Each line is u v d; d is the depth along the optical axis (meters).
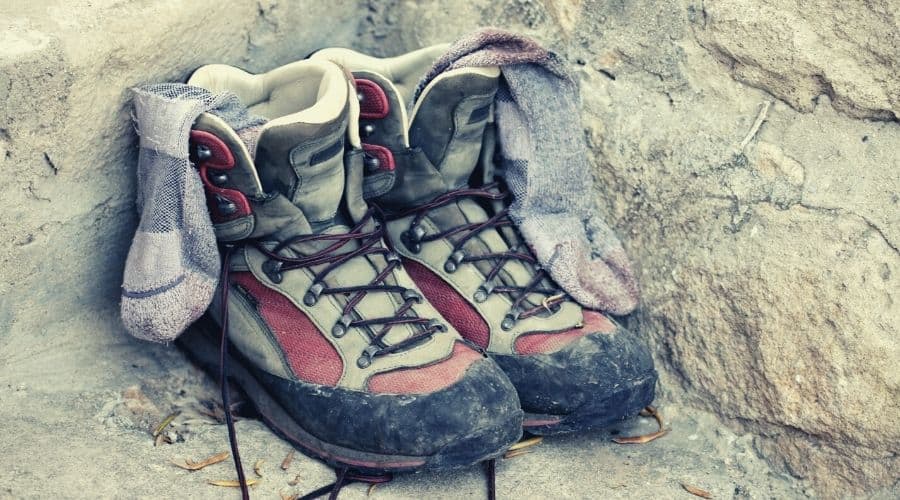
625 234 1.58
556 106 1.46
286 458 1.31
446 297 1.43
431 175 1.41
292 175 1.27
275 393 1.33
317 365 1.30
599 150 1.58
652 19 1.52
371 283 1.34
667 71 1.52
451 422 1.24
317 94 1.35
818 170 1.40
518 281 1.43
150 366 1.42
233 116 1.26
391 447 1.25
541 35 1.63
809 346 1.38
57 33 1.23
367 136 1.39
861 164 1.38
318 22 1.69
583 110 1.58
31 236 1.29
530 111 1.43
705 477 1.39
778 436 1.43
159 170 1.23
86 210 1.34
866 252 1.35
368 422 1.25
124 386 1.38
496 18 1.67
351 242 1.36
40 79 1.22
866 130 1.38
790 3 1.40
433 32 1.73
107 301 1.43
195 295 1.28
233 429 1.27
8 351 1.32
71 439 1.26
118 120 1.33
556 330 1.41
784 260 1.40
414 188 1.42
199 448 1.29
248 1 1.52
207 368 1.45
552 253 1.45
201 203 1.25
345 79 1.30
